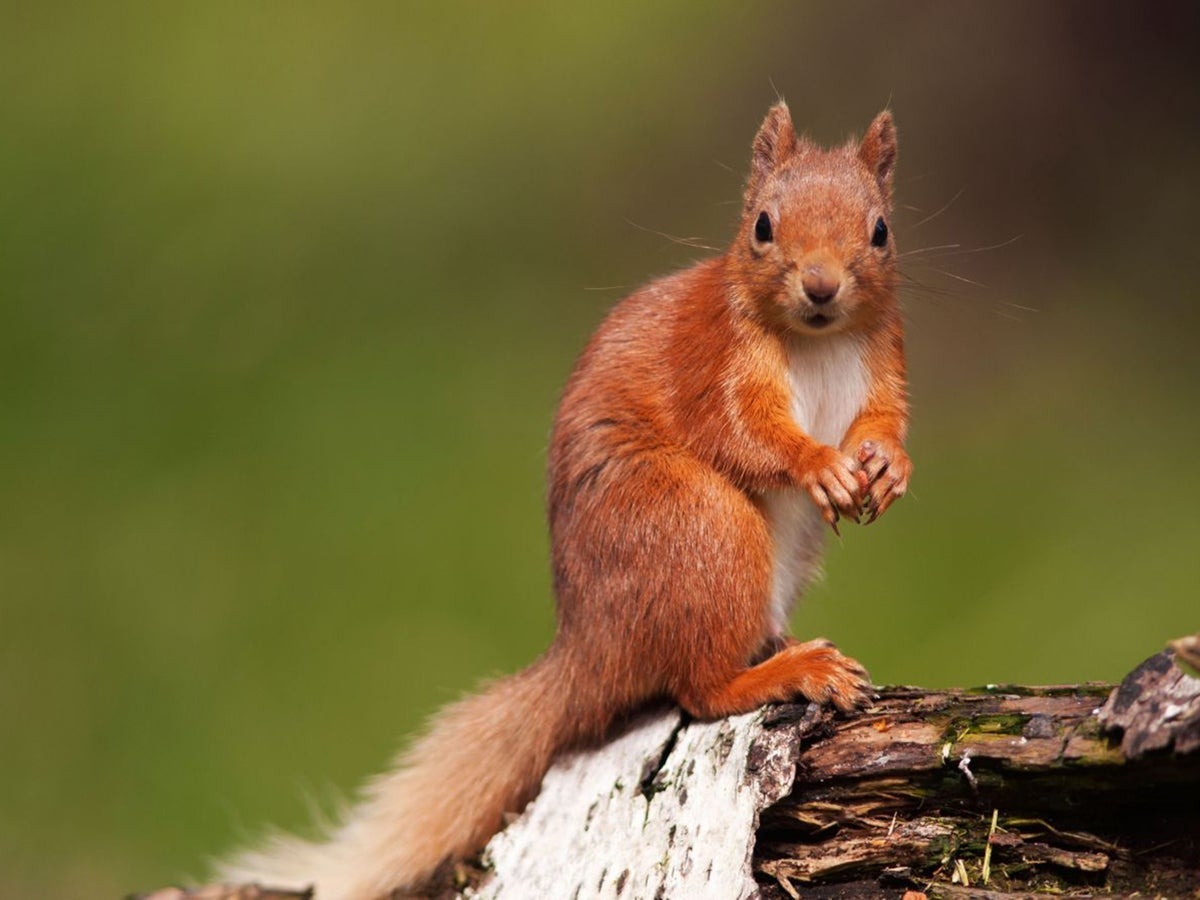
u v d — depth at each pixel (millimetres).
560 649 8094
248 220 19594
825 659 7113
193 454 15883
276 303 18203
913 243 18281
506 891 7242
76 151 20531
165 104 21703
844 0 20812
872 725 6523
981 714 6324
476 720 8508
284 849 8812
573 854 7141
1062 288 17672
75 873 12211
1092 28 19234
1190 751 5605
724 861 6422
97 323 17688
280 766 12734
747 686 7293
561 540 8039
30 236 19047
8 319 17500
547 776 7918
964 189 18797
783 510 8125
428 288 18453
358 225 19359
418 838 8391
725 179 19688
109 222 19453
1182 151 18625
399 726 12805
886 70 20000
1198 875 5848
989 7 19922
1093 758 5875
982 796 6172
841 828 6414
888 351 8320
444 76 22141
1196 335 16734
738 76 20875
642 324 8234
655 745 7484
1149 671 5973
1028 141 18969
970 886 6078
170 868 12258
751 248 7926
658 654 7578
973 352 16922
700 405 7820
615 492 7746
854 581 13828
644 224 19391
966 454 15578
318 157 20797
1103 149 18781
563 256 19078
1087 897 5879
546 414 16172
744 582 7539
